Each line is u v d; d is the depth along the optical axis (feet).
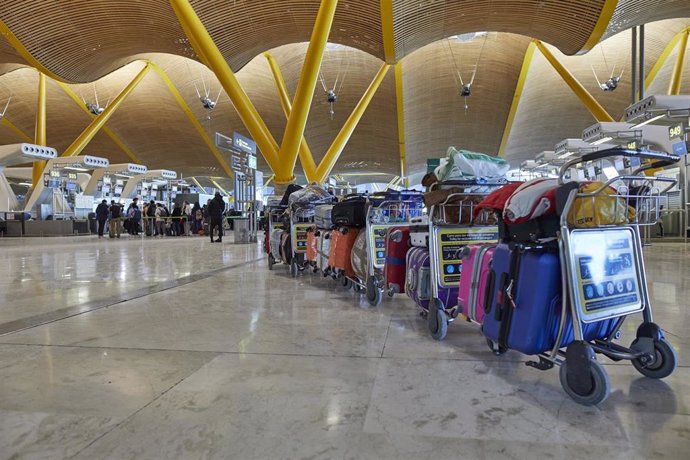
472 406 6.31
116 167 94.99
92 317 12.20
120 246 46.16
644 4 48.98
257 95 112.37
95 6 51.62
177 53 61.26
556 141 138.82
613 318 7.35
